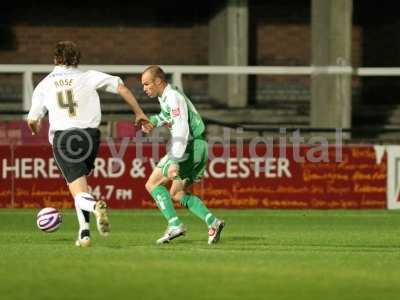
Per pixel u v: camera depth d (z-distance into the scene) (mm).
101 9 76000
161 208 33562
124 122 55125
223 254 29922
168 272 25453
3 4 74812
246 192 54750
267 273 25625
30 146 54094
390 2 77750
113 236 38219
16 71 63312
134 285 23391
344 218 50281
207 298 21922
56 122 30859
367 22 77625
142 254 29406
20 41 75188
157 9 76500
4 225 44906
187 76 76312
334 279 24812
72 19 75812
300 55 77188
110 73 68562
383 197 55531
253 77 76062
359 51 77625
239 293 22578
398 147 55531
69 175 30938
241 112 72312
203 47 76875
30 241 35469
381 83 77375
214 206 54562
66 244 33562
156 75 32406
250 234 39844
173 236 33625
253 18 76875
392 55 77812
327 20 64438
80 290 22688
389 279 24984
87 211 31328
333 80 64500
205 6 76500
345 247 34094
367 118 74688
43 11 75438
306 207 55094
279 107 75812
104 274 25000
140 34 76500
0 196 54000
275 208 54938
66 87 30859
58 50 31109
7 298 21703
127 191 54250
